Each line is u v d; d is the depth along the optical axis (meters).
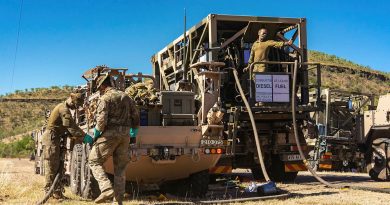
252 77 11.21
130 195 8.95
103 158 6.50
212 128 8.25
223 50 12.31
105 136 6.46
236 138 11.89
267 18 12.04
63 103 7.86
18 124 73.81
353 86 74.75
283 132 12.00
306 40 12.29
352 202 7.67
